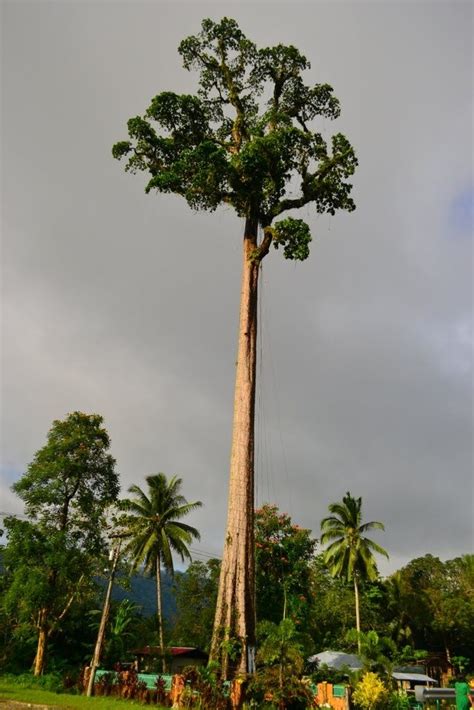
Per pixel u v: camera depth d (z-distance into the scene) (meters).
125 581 37.84
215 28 27.33
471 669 55.00
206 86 28.83
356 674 21.92
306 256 23.25
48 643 41.56
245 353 23.42
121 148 26.22
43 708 17.41
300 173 26.59
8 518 34.62
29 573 32.72
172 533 41.78
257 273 25.11
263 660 16.92
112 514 36.31
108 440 38.47
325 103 28.34
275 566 39.47
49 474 35.41
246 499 20.69
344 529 46.12
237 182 24.38
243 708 15.91
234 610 18.70
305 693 15.76
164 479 44.19
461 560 62.44
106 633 45.62
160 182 24.36
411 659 50.00
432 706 21.61
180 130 27.39
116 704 18.33
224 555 19.86
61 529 35.22
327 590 57.88
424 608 55.97
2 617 38.94
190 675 18.05
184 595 56.38
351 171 26.09
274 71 27.88
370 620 53.53
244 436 21.75
